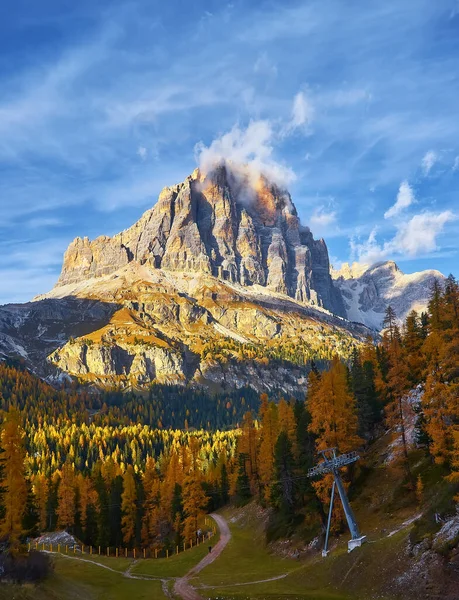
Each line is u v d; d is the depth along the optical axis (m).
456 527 36.94
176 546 91.31
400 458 58.06
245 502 100.94
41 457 178.12
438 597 33.44
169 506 100.75
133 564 75.00
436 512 40.19
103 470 125.94
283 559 60.25
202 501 88.75
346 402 55.94
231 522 93.75
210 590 51.75
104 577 65.62
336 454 54.19
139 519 104.06
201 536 86.88
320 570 46.78
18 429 57.44
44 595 44.22
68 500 104.75
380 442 69.94
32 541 97.38
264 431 82.81
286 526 68.06
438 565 35.28
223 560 67.56
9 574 45.53
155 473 114.88
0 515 55.50
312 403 56.47
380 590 37.97
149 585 59.19
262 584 50.03
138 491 108.06
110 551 99.56
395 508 52.03
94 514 103.25
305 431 66.25
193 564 68.50
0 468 55.91
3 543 52.41
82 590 54.38
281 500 70.81
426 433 55.62
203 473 147.62
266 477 81.81
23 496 57.81
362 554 43.44
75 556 83.56
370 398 76.75
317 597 40.62
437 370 49.62
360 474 63.69
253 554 67.44
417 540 39.12
